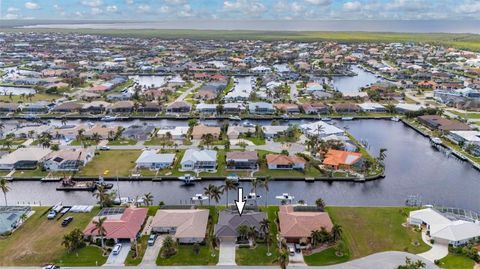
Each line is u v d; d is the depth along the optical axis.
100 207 142.25
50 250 116.00
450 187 165.00
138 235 123.75
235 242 120.62
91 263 110.19
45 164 174.00
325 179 167.00
